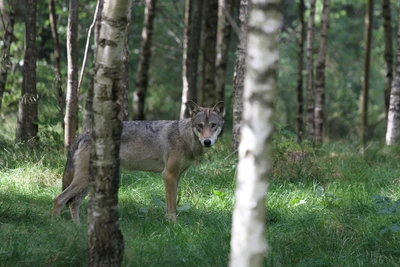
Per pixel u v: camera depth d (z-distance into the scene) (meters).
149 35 19.48
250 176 4.93
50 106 18.27
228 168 13.36
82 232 7.80
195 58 19.94
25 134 14.83
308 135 19.58
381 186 12.87
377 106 36.28
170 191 10.38
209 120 10.55
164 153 10.62
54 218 9.24
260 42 4.84
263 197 4.96
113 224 6.67
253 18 4.85
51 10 17.16
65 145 13.84
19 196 11.00
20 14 20.39
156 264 7.34
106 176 6.58
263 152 4.92
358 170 14.06
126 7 6.34
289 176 12.80
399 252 8.65
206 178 12.66
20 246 7.59
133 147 10.69
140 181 12.63
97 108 6.50
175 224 9.50
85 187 9.86
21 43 20.25
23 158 13.39
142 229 9.16
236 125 14.55
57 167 13.02
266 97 4.87
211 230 9.22
